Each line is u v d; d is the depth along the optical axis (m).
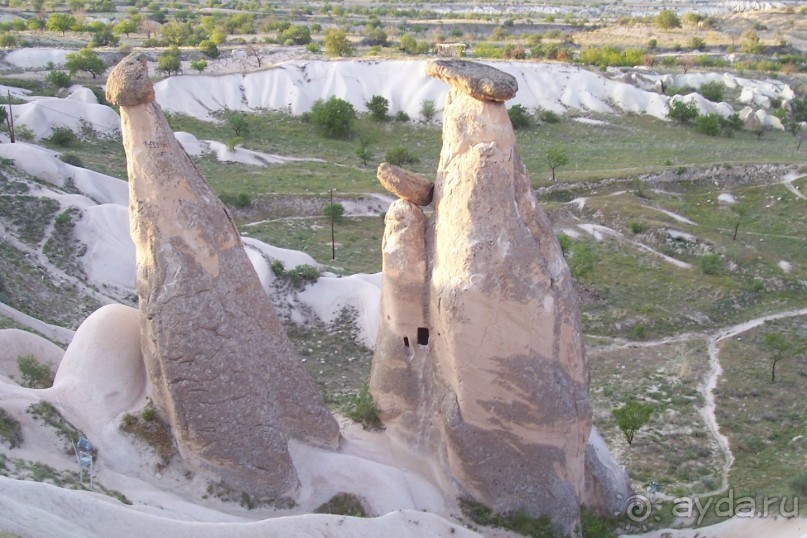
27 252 42.84
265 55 111.88
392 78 101.06
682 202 68.06
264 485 21.05
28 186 48.59
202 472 20.91
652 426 33.00
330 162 80.38
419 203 23.20
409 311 23.33
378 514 21.66
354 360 38.59
